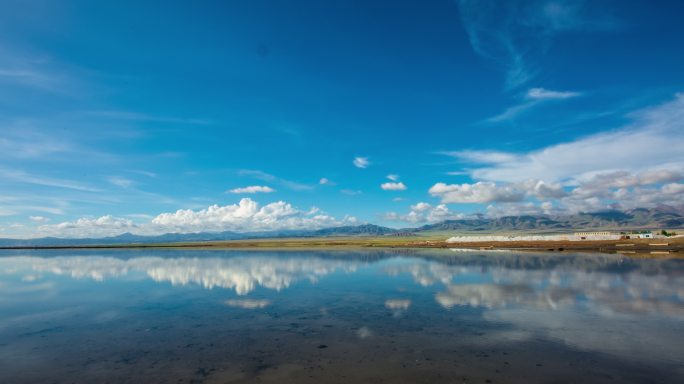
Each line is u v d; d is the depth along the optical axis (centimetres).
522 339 1817
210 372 1464
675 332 1898
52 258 9119
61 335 2033
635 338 1811
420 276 4181
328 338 1884
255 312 2512
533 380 1345
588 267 4703
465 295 2966
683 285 3244
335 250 10781
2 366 1570
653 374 1388
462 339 1830
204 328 2122
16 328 2197
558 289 3133
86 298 3175
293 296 3095
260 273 4794
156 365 1550
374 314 2395
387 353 1647
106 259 8325
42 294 3422
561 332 1923
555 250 8388
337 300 2894
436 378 1370
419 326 2081
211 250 12219
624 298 2731
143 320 2344
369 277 4206
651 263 5091
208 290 3475
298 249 11869
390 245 13588
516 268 4731
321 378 1385
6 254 11744
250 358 1612
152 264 6550
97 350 1762
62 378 1434
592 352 1625
